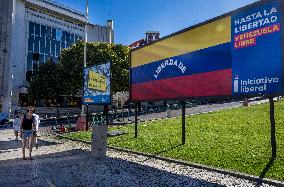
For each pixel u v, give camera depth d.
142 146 12.19
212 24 10.11
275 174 6.92
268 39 8.22
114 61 41.19
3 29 51.50
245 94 8.78
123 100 61.62
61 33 63.28
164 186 6.75
